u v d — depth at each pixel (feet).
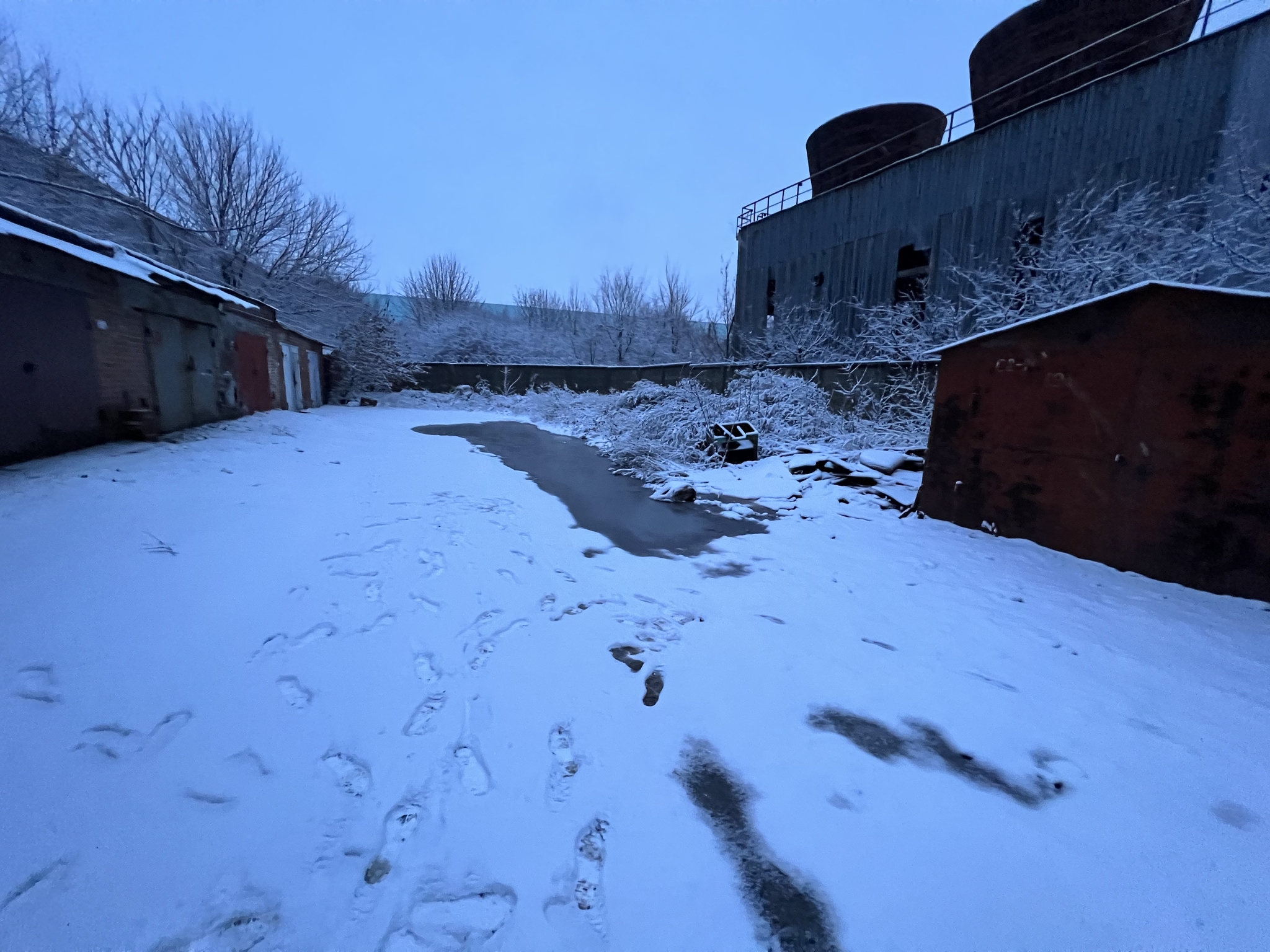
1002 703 8.73
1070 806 6.63
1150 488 13.44
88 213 40.16
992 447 17.34
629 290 109.60
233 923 4.85
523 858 5.75
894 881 5.58
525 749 7.43
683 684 9.21
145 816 5.78
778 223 57.67
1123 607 12.19
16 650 7.97
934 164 43.50
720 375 51.78
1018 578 14.01
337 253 69.26
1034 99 41.09
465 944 4.83
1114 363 13.93
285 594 10.93
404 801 6.39
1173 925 5.11
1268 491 11.60
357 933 4.86
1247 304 11.63
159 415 23.47
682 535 18.01
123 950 4.56
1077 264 27.14
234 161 56.75
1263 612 11.61
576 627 11.07
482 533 16.48
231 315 31.55
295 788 6.40
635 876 5.61
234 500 15.75
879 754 7.55
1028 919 5.16
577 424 47.67
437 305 109.81
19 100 36.47
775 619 11.71
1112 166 34.35
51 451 17.38
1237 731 8.04
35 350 16.76
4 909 4.75
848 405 37.63
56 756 6.38
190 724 7.19
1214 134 30.35
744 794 6.80
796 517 20.49
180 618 9.48
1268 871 5.70
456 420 52.37
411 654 9.48
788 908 5.30
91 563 10.62
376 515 16.88
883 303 47.57
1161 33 36.40
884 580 13.97
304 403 49.65
